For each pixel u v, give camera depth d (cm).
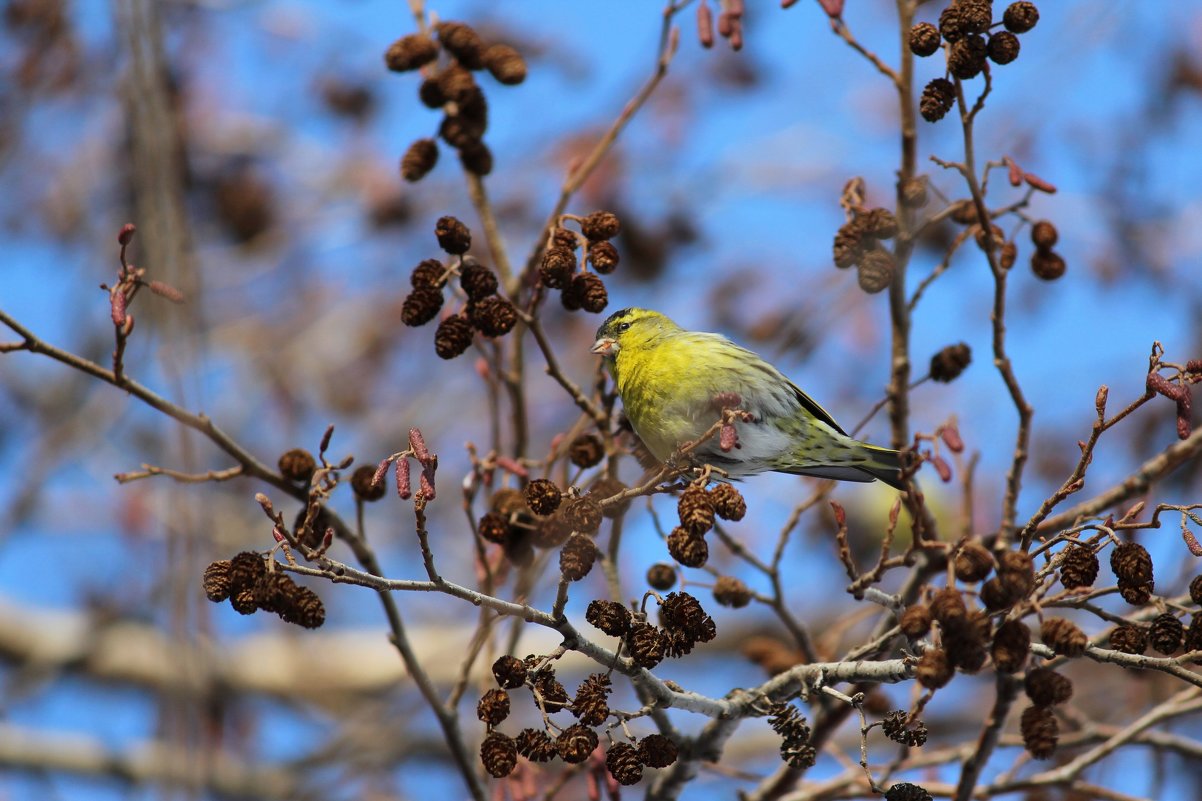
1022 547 640
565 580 620
